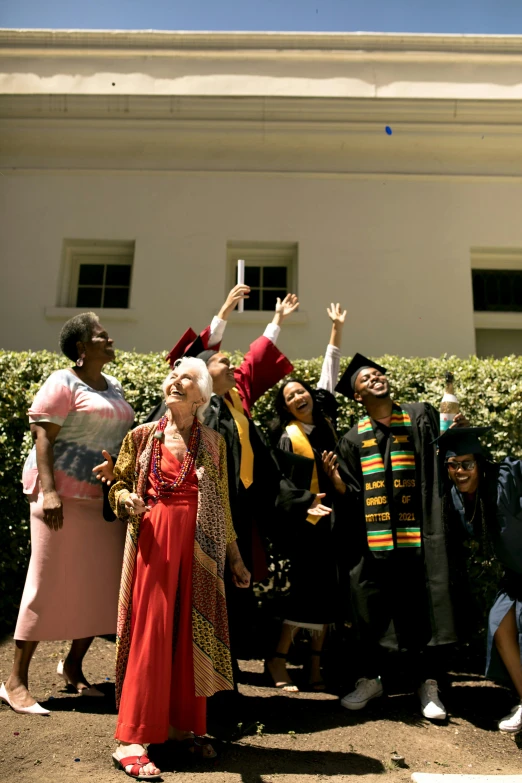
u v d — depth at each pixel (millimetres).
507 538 3541
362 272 7457
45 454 3477
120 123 7590
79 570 3555
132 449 3143
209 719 3525
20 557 4758
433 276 7449
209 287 7426
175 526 2982
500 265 7852
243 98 7527
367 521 3889
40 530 3566
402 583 3820
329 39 7930
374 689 3752
